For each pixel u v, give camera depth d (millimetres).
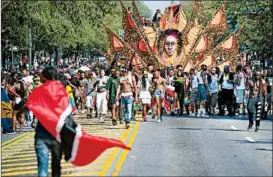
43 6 58719
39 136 17000
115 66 39750
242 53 60375
